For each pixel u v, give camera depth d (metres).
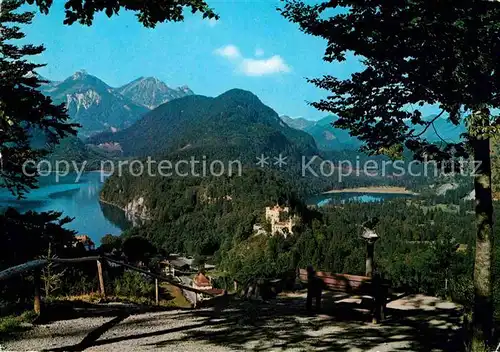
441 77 7.20
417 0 6.24
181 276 83.06
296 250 106.44
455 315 9.91
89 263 20.42
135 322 8.67
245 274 77.88
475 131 6.61
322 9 7.45
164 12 5.74
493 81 6.71
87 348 6.48
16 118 14.30
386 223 136.12
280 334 7.89
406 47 6.93
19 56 16.11
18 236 18.55
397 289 13.52
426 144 7.87
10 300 10.25
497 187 18.92
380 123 7.79
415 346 7.31
